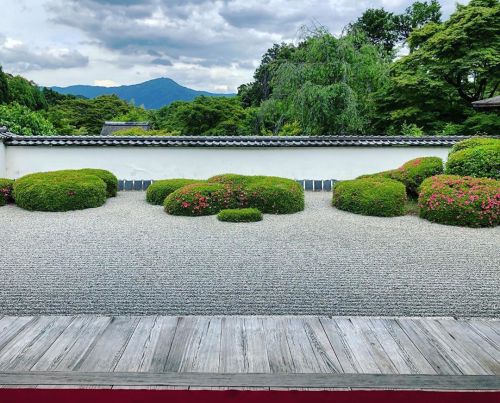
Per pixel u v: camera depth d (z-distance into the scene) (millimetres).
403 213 6578
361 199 6660
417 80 11891
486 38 11836
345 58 10133
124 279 3674
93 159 9430
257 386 1922
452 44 11883
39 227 5660
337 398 1893
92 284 3549
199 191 6613
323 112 9781
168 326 2539
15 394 1880
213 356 2186
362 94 10789
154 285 3531
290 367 2088
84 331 2459
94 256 4352
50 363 2094
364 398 1894
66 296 3291
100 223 5945
